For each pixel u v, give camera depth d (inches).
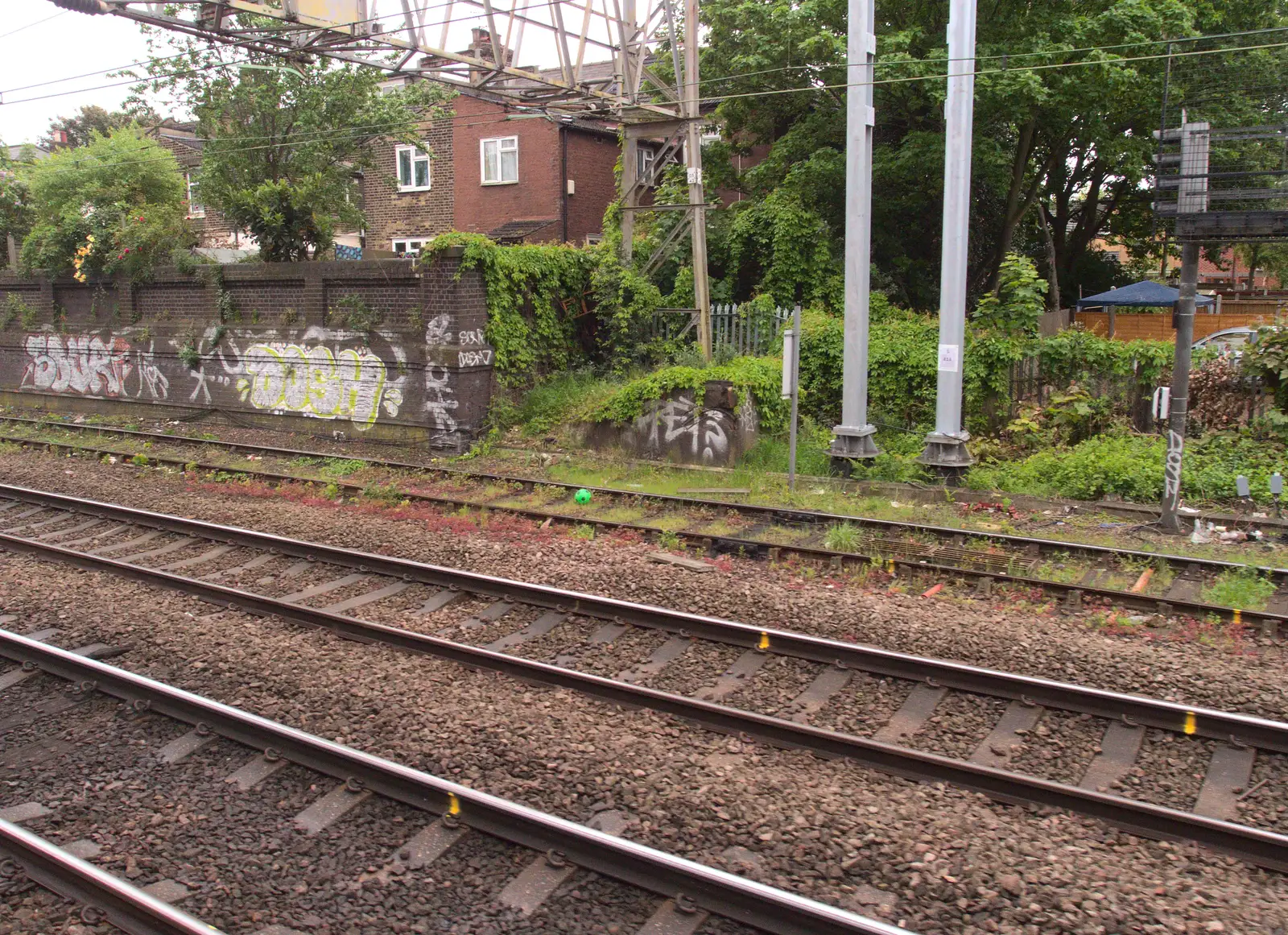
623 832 194.1
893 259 916.0
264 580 374.6
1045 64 716.7
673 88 863.7
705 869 170.1
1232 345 605.0
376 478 569.6
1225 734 231.6
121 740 236.1
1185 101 768.3
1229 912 167.9
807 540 428.5
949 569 367.9
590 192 1114.7
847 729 243.6
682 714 247.6
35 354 945.5
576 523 454.3
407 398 667.4
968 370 605.9
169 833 195.0
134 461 634.2
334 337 704.4
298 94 759.1
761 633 290.4
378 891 176.7
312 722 243.0
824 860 183.8
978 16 768.9
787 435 625.6
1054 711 249.9
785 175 862.5
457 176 1143.0
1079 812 201.2
